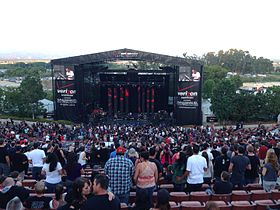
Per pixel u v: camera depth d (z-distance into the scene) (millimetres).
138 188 9453
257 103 60656
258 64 177250
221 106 61031
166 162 15359
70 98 55281
